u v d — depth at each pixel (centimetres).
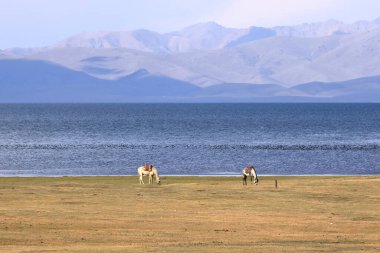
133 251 5638
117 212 7962
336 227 7181
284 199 9231
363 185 10681
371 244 6178
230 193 9762
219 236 6581
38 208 8169
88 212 7912
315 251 5681
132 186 10662
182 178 13562
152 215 7794
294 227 7150
